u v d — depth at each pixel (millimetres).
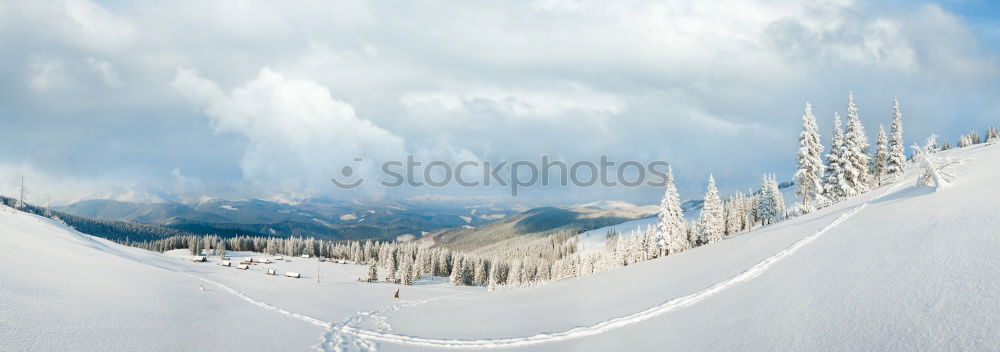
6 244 34938
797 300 16625
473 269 156500
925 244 17547
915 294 13344
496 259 155625
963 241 16297
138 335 20844
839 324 13344
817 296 16312
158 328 22766
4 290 22922
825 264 20062
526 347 20656
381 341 25703
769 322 15430
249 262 147750
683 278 31781
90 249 51875
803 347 12727
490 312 37219
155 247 193375
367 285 103312
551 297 43000
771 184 87562
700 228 76688
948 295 12422
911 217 23156
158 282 42594
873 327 12305
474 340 23656
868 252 19438
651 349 16344
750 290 20328
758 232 46031
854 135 58906
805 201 60344
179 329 23375
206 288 49656
